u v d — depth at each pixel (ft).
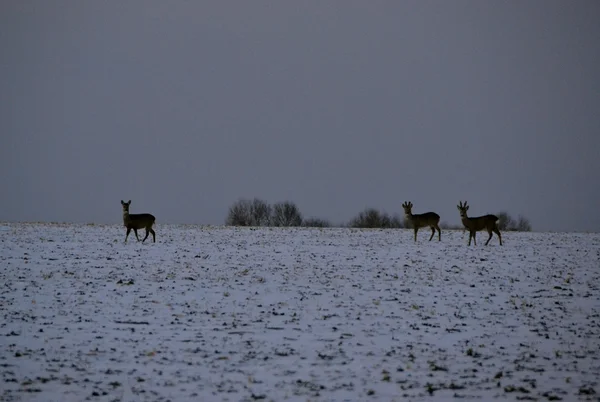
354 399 121.70
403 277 270.05
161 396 122.11
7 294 225.15
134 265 290.76
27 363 143.23
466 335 177.06
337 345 163.63
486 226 370.73
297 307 211.61
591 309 214.90
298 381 132.46
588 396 124.88
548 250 353.31
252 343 164.14
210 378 133.90
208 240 395.14
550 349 162.61
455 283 258.37
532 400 122.72
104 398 120.67
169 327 181.27
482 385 131.64
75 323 184.75
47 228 460.14
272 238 411.95
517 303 223.10
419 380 134.62
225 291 236.63
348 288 245.86
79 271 273.13
